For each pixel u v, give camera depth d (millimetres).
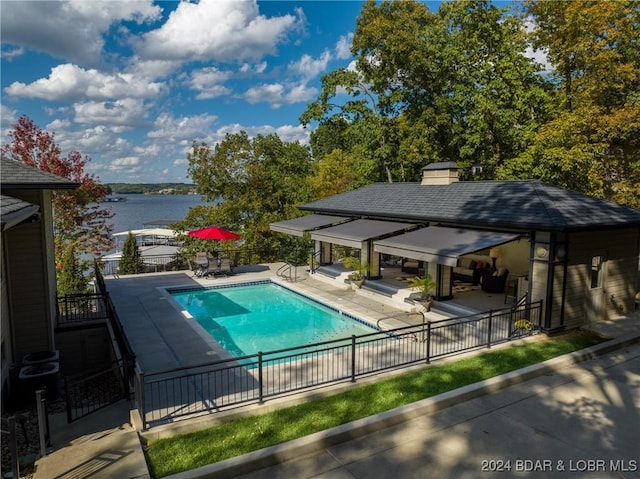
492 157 35969
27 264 13984
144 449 8453
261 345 17094
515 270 24594
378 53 38375
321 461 8242
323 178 48375
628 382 11828
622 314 18547
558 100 32219
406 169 41969
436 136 39500
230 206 37219
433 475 7746
